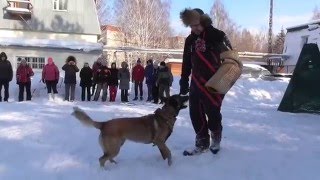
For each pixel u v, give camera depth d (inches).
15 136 295.0
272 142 283.4
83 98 652.1
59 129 321.7
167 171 211.2
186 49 237.3
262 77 898.7
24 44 1085.8
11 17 1133.1
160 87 602.2
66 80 640.4
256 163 226.1
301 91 484.7
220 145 265.1
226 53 221.6
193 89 232.7
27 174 207.6
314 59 483.2
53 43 1105.4
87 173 208.7
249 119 403.2
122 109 497.7
